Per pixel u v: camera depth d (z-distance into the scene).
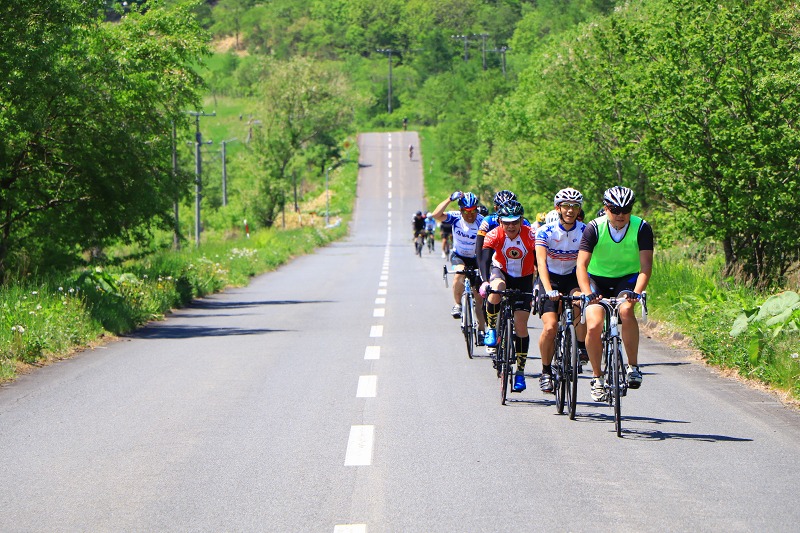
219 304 37.03
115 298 29.14
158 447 12.30
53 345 21.62
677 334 23.56
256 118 143.38
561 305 15.12
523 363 15.63
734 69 29.83
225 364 20.00
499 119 99.75
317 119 142.50
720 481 10.45
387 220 157.50
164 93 45.38
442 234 66.12
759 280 29.98
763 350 17.86
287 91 140.38
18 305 22.89
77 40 38.66
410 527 8.84
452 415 14.27
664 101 30.88
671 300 26.91
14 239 43.25
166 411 14.77
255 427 13.48
